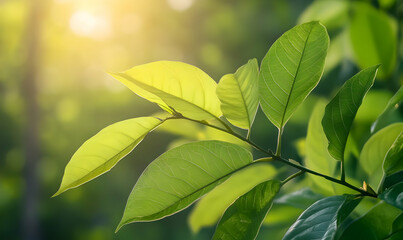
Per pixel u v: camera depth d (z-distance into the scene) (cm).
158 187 47
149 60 677
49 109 683
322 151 58
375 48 70
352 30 71
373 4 73
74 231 617
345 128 48
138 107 628
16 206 616
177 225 577
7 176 676
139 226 584
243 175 63
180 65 46
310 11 82
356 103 48
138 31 682
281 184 48
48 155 666
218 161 48
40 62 607
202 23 618
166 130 71
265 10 485
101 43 679
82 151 48
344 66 81
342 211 46
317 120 59
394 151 48
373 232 46
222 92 47
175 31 645
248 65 46
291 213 66
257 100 47
